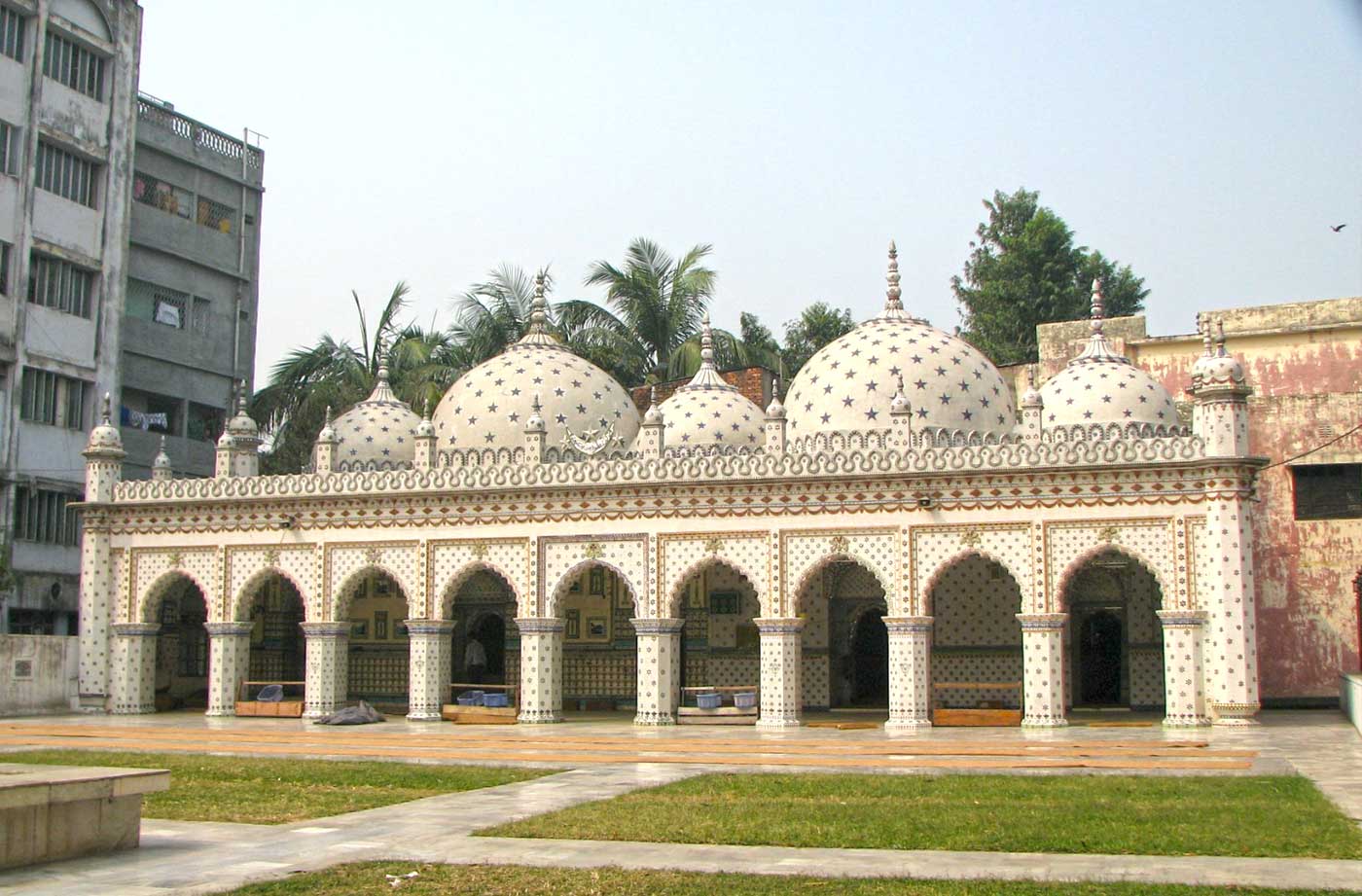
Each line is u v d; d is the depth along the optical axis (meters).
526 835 10.48
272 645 28.81
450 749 17.53
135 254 35.06
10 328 30.03
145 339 35.00
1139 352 28.97
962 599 24.42
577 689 26.45
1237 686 19.78
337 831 10.86
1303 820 10.55
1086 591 24.59
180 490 25.78
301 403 35.12
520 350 27.95
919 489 21.73
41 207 31.09
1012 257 45.94
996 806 11.73
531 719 23.17
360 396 34.94
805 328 46.06
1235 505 20.12
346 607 24.88
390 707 27.27
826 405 24.83
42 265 31.28
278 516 25.19
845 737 19.19
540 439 24.34
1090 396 24.75
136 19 33.97
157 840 10.57
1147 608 24.09
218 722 23.48
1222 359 20.53
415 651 24.14
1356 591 25.78
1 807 9.26
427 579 24.20
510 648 26.89
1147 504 20.64
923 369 24.67
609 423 26.73
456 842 10.18
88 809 9.90
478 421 26.84
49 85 31.45
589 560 23.33
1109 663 25.64
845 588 25.33
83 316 32.25
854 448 23.80
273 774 15.12
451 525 24.19
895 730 20.89
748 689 23.69
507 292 36.69
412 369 35.03
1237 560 20.02
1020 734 19.50
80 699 25.89
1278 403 26.61
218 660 25.20
